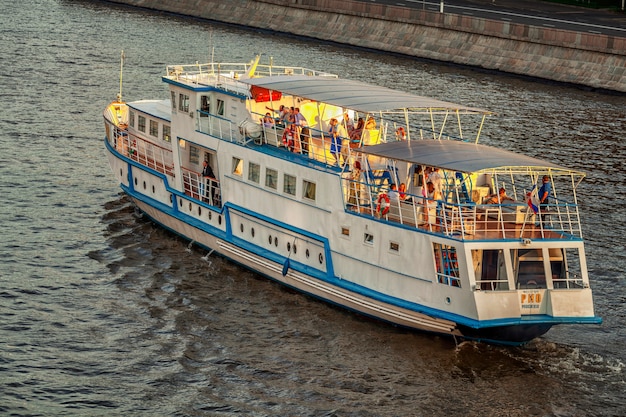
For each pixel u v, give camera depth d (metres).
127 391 71.44
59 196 110.94
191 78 99.50
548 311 76.94
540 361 78.12
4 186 112.69
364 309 82.44
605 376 76.50
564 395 73.44
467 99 173.12
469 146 84.00
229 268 92.81
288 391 72.12
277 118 93.00
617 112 168.12
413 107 83.81
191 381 73.06
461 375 75.25
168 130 101.31
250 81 91.56
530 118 160.62
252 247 90.62
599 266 98.25
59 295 85.94
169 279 90.12
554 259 78.69
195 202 96.25
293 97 94.06
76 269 91.56
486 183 85.25
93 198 111.06
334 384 73.31
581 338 82.69
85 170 121.06
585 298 77.19
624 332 84.19
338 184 82.62
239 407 69.81
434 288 77.69
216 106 95.56
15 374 72.69
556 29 196.88
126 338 78.94
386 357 77.31
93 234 100.25
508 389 73.88
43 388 71.19
